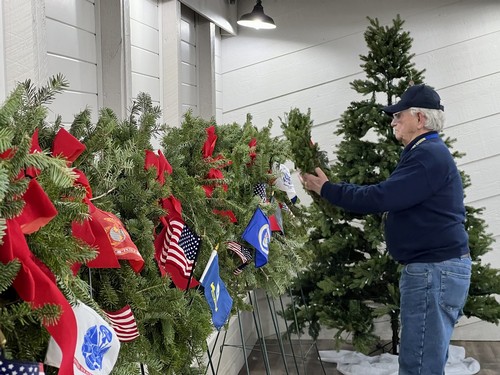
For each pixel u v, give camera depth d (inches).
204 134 85.7
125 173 64.9
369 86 160.2
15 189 38.7
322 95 200.7
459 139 197.0
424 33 196.7
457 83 196.4
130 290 57.5
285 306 174.4
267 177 105.2
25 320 41.5
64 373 39.3
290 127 128.6
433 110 118.0
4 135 38.5
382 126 159.0
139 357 59.1
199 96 178.9
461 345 192.7
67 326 40.1
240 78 203.6
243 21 168.9
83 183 52.0
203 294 77.9
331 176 130.7
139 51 127.4
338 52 199.5
